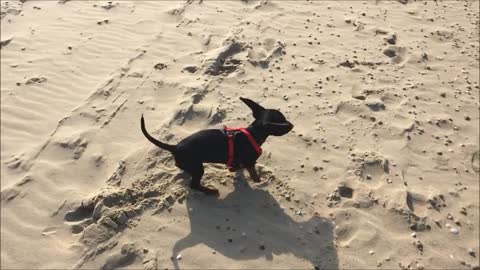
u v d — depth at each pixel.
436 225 1.43
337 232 1.38
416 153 1.71
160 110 1.85
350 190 1.53
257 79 2.03
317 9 2.64
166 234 1.34
